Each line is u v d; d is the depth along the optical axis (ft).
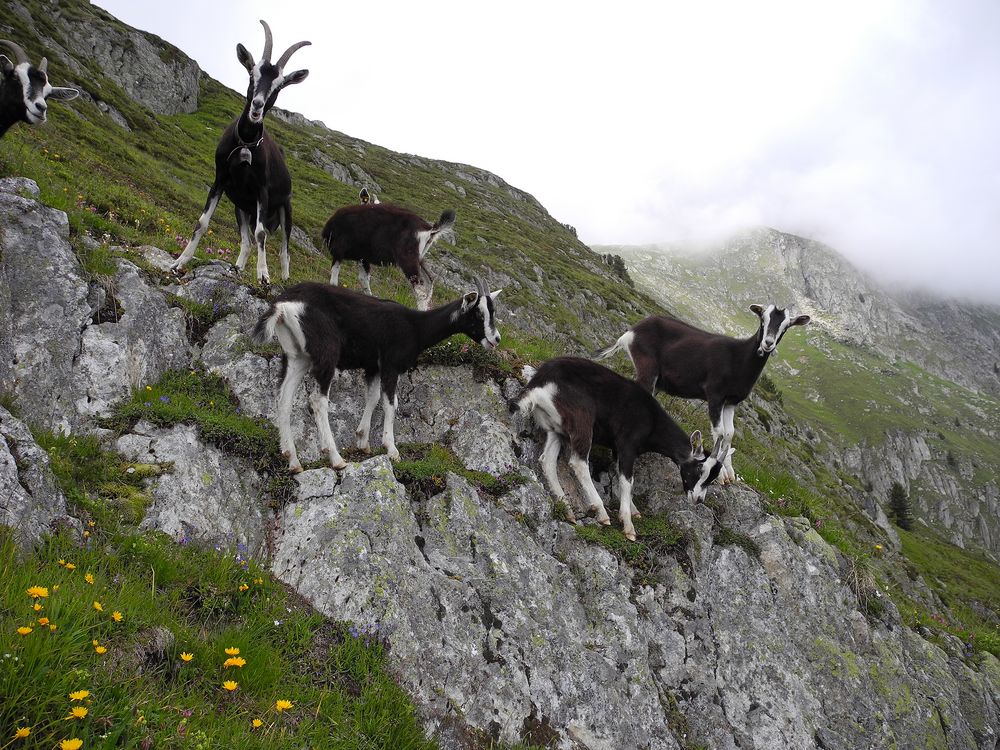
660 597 30.01
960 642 41.47
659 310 232.12
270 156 36.01
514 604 25.14
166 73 143.43
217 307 32.17
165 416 25.11
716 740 27.84
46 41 109.50
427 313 30.12
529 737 22.62
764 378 256.11
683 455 32.81
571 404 31.22
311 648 19.72
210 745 14.07
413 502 25.93
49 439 22.47
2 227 26.17
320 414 26.48
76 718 12.86
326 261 59.98
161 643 16.43
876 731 30.81
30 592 13.98
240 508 23.91
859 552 39.09
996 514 539.70
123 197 46.60
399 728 18.74
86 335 26.43
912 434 585.22
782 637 31.48
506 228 225.35
